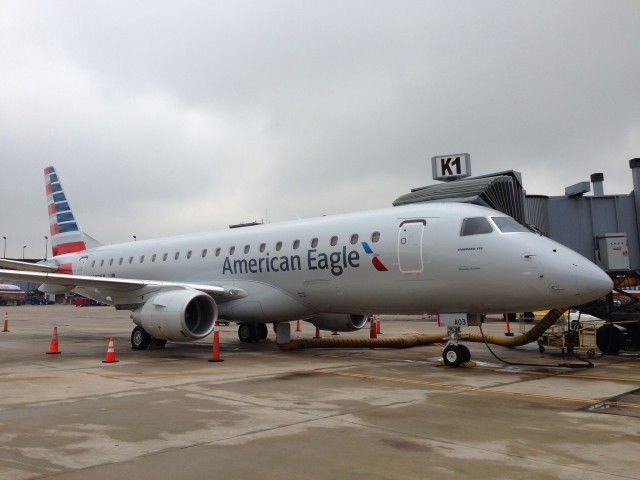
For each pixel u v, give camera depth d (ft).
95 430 20.27
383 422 21.59
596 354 49.88
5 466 15.98
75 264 72.90
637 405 25.30
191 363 41.93
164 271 60.75
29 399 26.55
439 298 40.55
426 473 15.37
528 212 53.01
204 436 19.38
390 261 42.37
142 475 15.17
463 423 21.48
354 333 82.79
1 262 67.36
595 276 35.42
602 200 53.36
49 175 84.94
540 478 14.93
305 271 47.70
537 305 37.27
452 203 42.70
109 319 132.46
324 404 25.31
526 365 40.91
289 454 17.17
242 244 53.93
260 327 62.90
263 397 27.12
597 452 17.44
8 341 64.64
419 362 43.09
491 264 37.88
